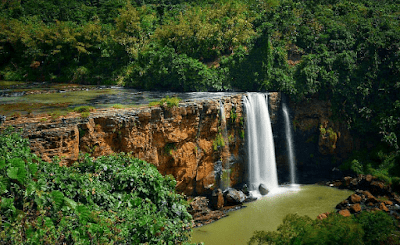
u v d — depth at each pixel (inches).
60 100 1353.3
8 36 2271.2
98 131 832.3
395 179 1264.8
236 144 1273.4
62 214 387.5
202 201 1111.0
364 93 1523.1
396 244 725.9
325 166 1525.6
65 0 3034.0
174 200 537.3
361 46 1664.6
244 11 2245.3
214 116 1146.0
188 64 1659.7
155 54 1811.0
